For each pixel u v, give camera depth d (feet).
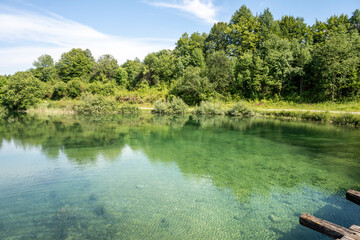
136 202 21.95
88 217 19.10
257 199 22.98
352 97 107.76
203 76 156.46
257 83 136.36
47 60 260.83
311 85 133.28
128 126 75.92
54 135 57.72
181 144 48.47
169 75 190.39
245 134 61.11
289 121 90.27
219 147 45.96
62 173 30.04
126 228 17.44
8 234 16.57
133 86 199.00
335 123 80.28
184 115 121.08
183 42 219.61
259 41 174.29
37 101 140.77
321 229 16.06
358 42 116.67
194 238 16.24
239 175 29.94
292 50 136.98
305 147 46.11
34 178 28.22
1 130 65.57
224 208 20.95
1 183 26.58
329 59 107.86
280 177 29.30
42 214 19.62
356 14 147.84
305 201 22.59
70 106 132.87
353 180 28.27
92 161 35.53
